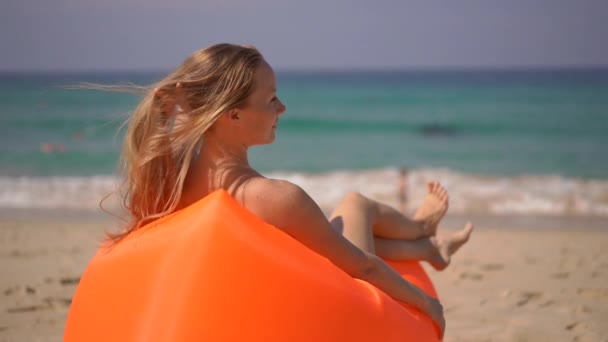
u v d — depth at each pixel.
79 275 5.18
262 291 1.93
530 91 45.09
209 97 2.12
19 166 17.14
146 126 2.21
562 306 4.52
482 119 29.77
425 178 14.12
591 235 8.05
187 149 2.17
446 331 3.97
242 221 2.05
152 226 2.23
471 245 7.29
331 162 20.00
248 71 2.14
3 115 29.59
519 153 20.81
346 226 2.64
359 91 50.16
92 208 10.38
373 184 13.10
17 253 6.20
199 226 2.02
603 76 86.31
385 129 27.69
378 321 2.11
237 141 2.21
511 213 10.19
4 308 4.23
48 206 10.61
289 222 2.14
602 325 4.06
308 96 44.31
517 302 4.64
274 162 19.86
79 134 23.25
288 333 1.91
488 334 3.91
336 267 2.16
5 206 10.58
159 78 2.32
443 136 25.59
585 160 18.92
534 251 6.84
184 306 1.87
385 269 2.32
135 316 1.95
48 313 4.14
